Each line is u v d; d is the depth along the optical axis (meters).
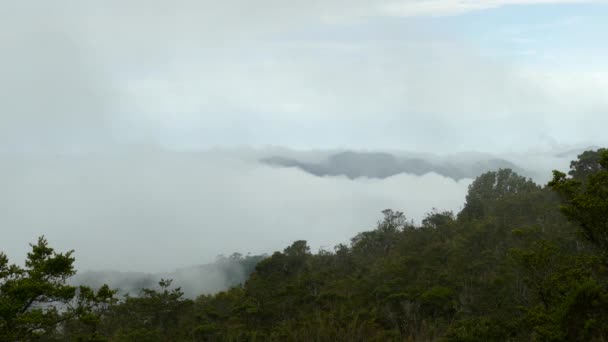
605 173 23.70
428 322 52.09
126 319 62.69
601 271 24.81
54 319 28.25
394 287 62.19
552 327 23.95
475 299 47.38
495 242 67.06
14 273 27.44
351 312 60.84
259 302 67.50
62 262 28.25
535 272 29.83
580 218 24.16
